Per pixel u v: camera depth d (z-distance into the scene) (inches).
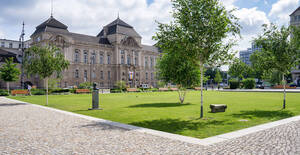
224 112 589.9
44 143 294.4
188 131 363.9
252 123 430.3
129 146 276.5
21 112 600.7
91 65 3097.9
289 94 1395.2
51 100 1057.5
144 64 3789.4
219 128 386.0
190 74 836.0
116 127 390.3
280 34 668.7
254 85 2468.0
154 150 259.4
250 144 280.2
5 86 2495.1
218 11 493.7
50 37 2635.3
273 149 260.1
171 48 526.3
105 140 305.1
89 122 442.0
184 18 501.4
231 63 538.3
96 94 681.6
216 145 277.3
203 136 330.6
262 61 697.6
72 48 2878.9
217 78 3454.7
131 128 378.6
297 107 695.1
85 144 287.7
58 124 423.2
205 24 496.7
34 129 379.6
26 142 299.7
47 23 2689.5
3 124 427.2
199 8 492.4
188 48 507.8
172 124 426.0
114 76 3331.7
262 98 1092.5
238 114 551.5
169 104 829.8
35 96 1408.7
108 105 800.9
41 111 620.1
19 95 1536.7
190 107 719.7
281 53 656.4
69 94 1660.9
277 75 2522.1
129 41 3462.1
